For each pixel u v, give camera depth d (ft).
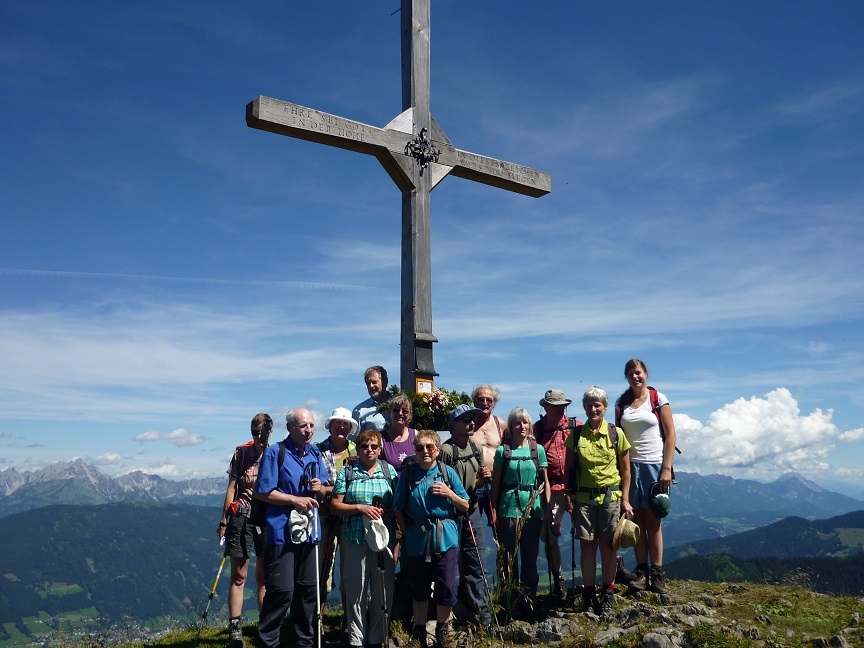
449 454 18.43
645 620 17.20
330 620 20.58
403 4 26.50
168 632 21.20
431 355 24.26
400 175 24.95
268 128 22.50
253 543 17.89
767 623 17.44
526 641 16.60
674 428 20.33
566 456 19.40
